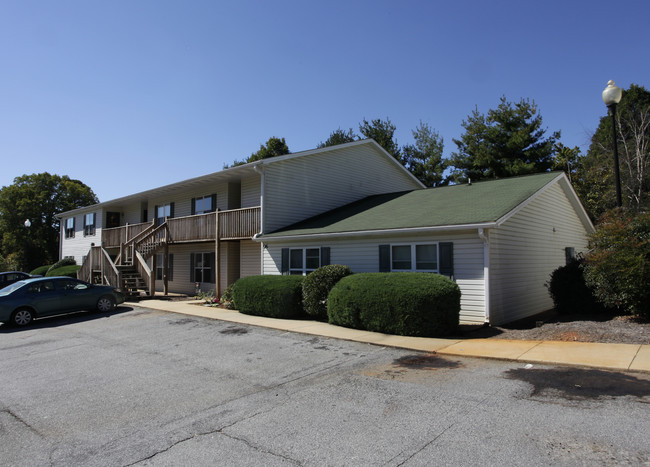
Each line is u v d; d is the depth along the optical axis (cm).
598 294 994
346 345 880
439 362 717
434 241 1182
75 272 2538
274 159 1706
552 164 2972
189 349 902
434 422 456
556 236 1516
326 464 378
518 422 442
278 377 669
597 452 371
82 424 508
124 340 1025
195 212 2195
